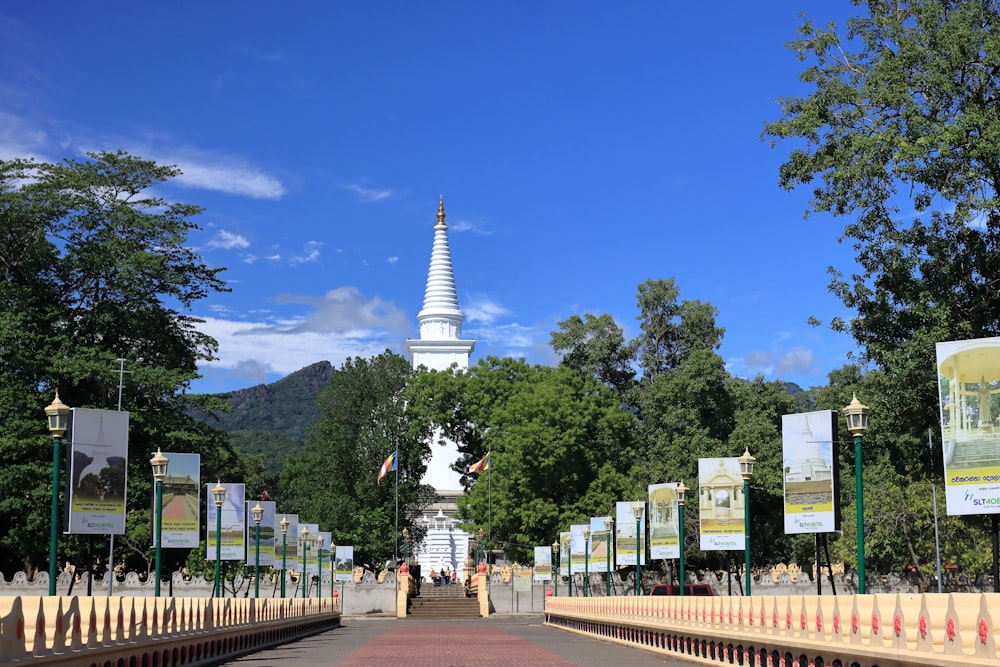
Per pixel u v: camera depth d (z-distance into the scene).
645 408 90.50
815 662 19.70
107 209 69.94
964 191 41.38
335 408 89.88
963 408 24.91
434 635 48.25
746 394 85.00
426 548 103.94
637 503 48.28
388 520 85.69
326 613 56.84
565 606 55.47
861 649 17.30
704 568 85.44
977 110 40.09
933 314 42.16
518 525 81.62
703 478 38.00
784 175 46.19
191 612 26.45
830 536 73.00
